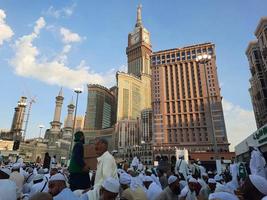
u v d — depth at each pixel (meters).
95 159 6.29
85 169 6.09
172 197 6.39
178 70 145.25
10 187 4.35
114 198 4.16
